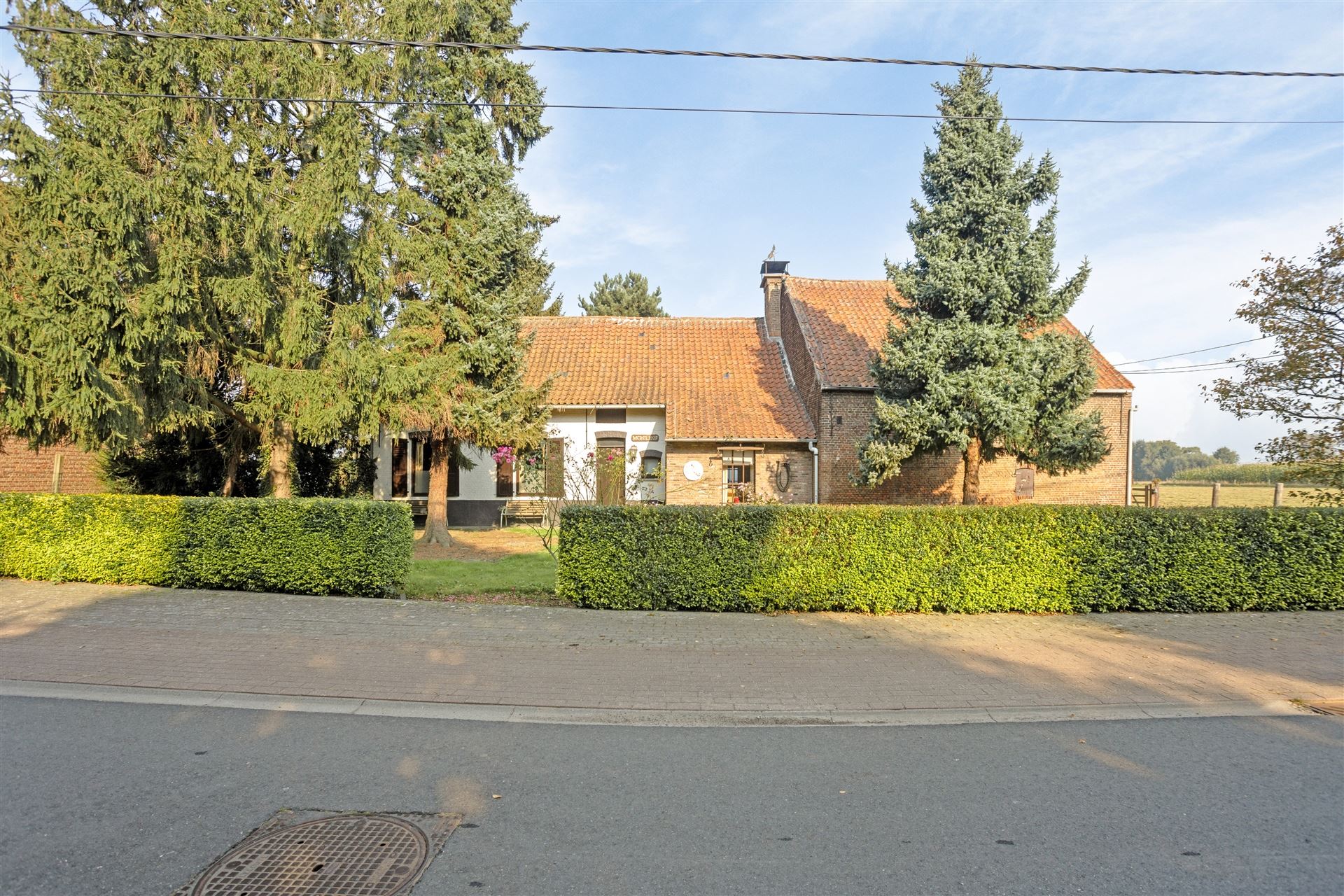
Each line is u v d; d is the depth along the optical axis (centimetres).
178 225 1170
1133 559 974
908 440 1558
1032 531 964
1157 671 727
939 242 1499
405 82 1486
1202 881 361
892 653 777
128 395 1119
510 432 1666
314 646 769
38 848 379
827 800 449
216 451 1886
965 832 409
